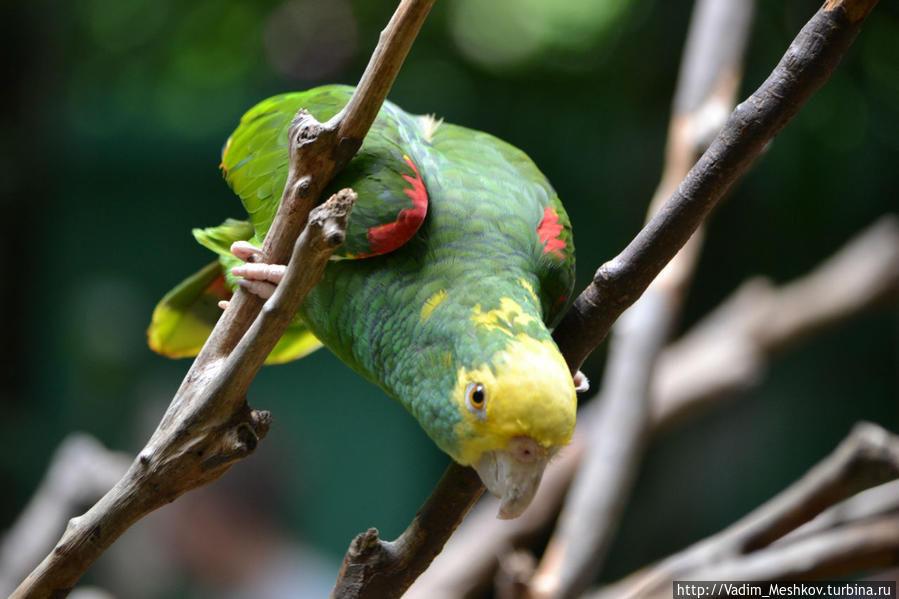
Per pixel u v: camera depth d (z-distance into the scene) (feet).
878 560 22.41
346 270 19.19
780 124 14.61
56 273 69.97
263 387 68.74
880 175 52.60
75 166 70.08
